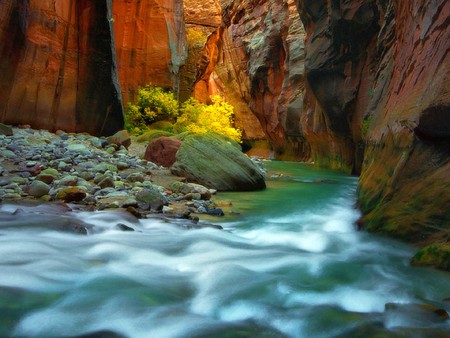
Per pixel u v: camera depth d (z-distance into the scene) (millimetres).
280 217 6582
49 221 4922
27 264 3648
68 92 13141
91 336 2523
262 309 3000
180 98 28375
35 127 12188
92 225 5094
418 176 4988
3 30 10781
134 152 13172
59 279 3389
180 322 2754
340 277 3664
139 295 3141
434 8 6191
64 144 11047
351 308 3039
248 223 6078
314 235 5242
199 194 7824
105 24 13703
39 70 12148
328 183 12078
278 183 11836
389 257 4242
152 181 8789
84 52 13484
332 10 14445
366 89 13836
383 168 6383
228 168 9547
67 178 7430
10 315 2715
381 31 12812
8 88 11258
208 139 9977
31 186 6684
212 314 2936
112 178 8242
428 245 3982
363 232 5098
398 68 8586
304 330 2678
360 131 14203
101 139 13086
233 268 3863
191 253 4352
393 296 3242
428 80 5453
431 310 2840
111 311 2863
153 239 4797
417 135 5223
